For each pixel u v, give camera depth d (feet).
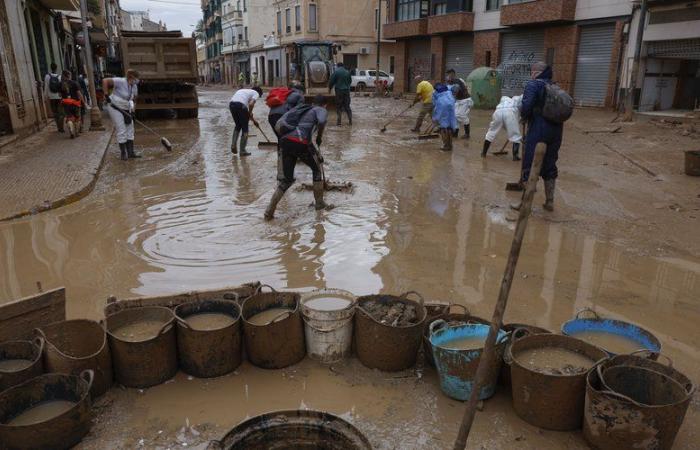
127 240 18.61
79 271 15.96
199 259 16.84
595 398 8.61
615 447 8.61
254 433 8.58
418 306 11.63
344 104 53.88
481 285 15.17
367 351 11.07
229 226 20.13
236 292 12.28
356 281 15.24
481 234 19.60
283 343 10.94
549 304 14.08
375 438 9.15
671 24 59.62
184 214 21.75
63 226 20.18
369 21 136.26
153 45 54.60
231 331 10.73
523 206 6.93
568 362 10.02
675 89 66.90
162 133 47.65
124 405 10.03
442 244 18.45
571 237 19.35
